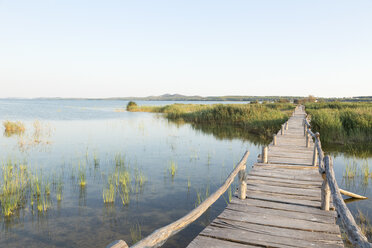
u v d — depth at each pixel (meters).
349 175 9.70
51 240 5.29
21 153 13.62
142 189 8.38
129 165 11.38
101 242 5.22
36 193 7.69
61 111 56.78
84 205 7.04
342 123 18.98
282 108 47.00
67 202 7.22
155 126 27.33
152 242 2.61
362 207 6.89
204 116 30.95
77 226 5.88
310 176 7.50
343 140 16.80
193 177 9.74
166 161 12.20
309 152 10.77
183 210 6.80
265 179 7.20
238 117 28.53
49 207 6.87
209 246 3.83
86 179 9.27
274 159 9.51
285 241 3.96
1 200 6.92
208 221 6.12
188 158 12.88
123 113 49.72
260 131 22.02
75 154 13.49
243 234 4.20
